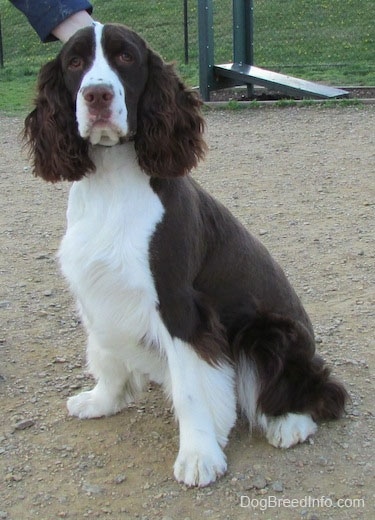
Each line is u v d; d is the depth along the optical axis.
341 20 8.07
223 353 1.54
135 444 1.62
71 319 2.11
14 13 8.75
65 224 2.84
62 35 1.68
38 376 1.86
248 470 1.53
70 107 1.48
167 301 1.48
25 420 1.69
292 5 8.55
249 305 1.60
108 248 1.46
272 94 5.39
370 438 1.61
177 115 1.48
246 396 1.62
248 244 1.63
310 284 2.27
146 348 1.54
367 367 1.85
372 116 4.45
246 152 3.81
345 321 2.05
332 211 2.86
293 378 1.60
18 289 2.29
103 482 1.52
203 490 1.49
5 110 5.22
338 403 1.65
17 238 2.69
